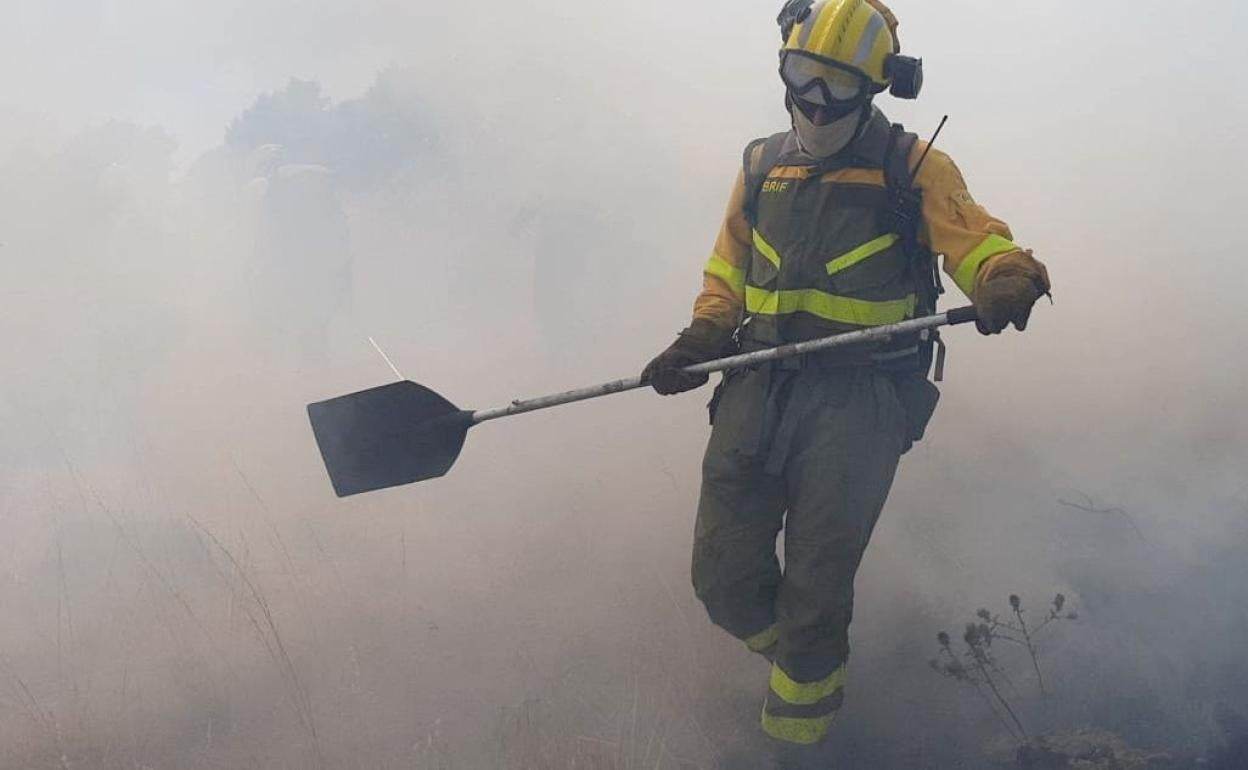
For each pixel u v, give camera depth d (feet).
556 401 10.15
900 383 10.03
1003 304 8.75
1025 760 10.11
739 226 10.34
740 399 9.98
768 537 10.09
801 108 9.56
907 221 9.59
